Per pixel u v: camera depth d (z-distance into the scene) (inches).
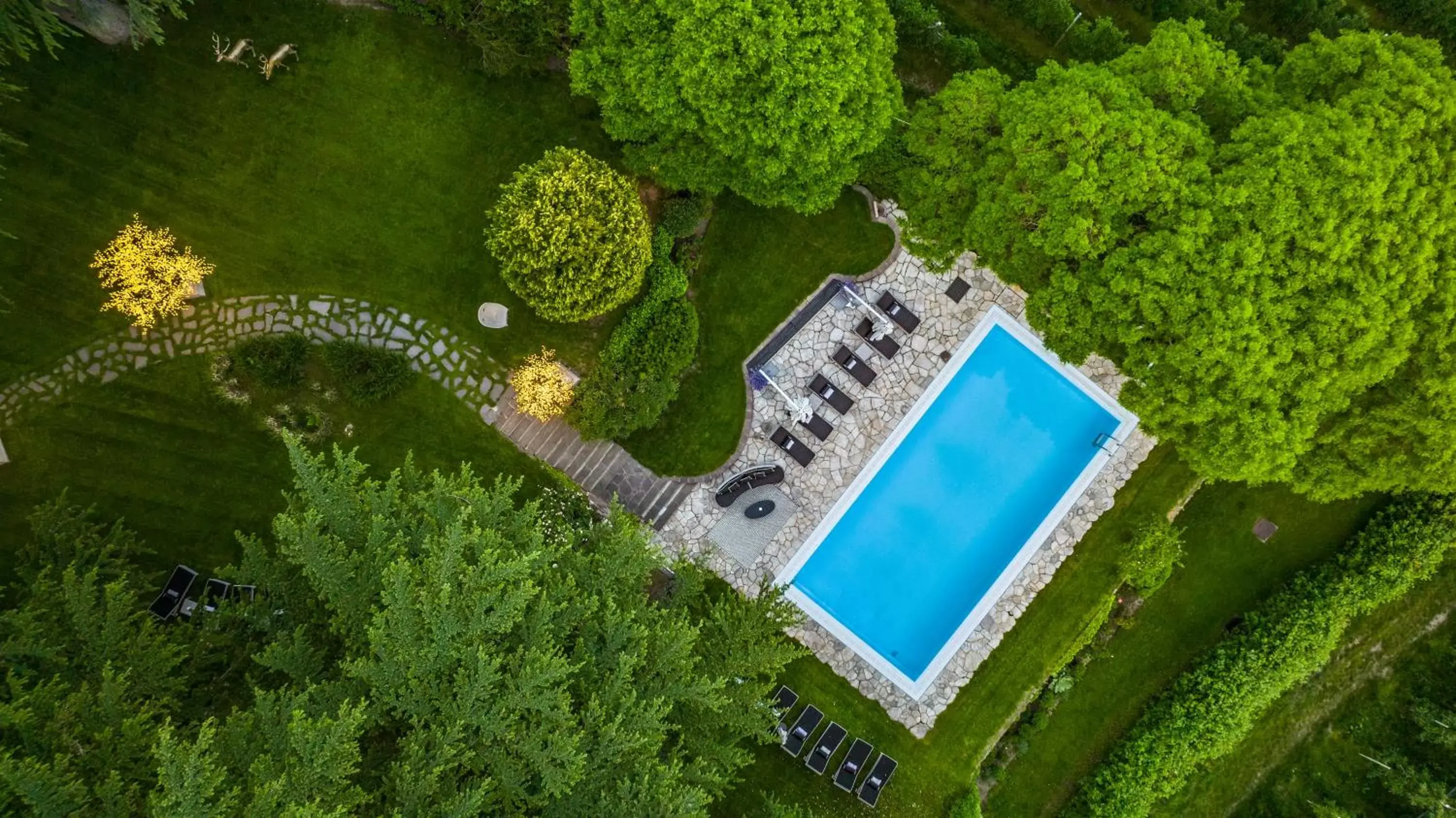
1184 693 1010.7
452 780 608.1
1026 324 1009.5
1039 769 1037.2
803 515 1016.2
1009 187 791.1
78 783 561.3
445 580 611.5
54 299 941.2
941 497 1030.4
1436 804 966.4
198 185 952.9
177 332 956.6
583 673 681.6
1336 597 995.3
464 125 976.9
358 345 971.9
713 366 1016.9
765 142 784.9
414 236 980.6
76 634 731.4
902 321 1005.8
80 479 947.3
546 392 952.9
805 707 994.7
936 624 1027.3
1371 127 738.8
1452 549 1072.2
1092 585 1014.4
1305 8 995.9
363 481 976.3
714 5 741.3
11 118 924.0
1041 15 985.5
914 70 1022.4
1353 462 836.6
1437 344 761.6
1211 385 775.7
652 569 817.5
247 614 733.9
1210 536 1051.9
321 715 633.0
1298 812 1053.8
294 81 956.6
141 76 938.7
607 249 836.6
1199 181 747.4
